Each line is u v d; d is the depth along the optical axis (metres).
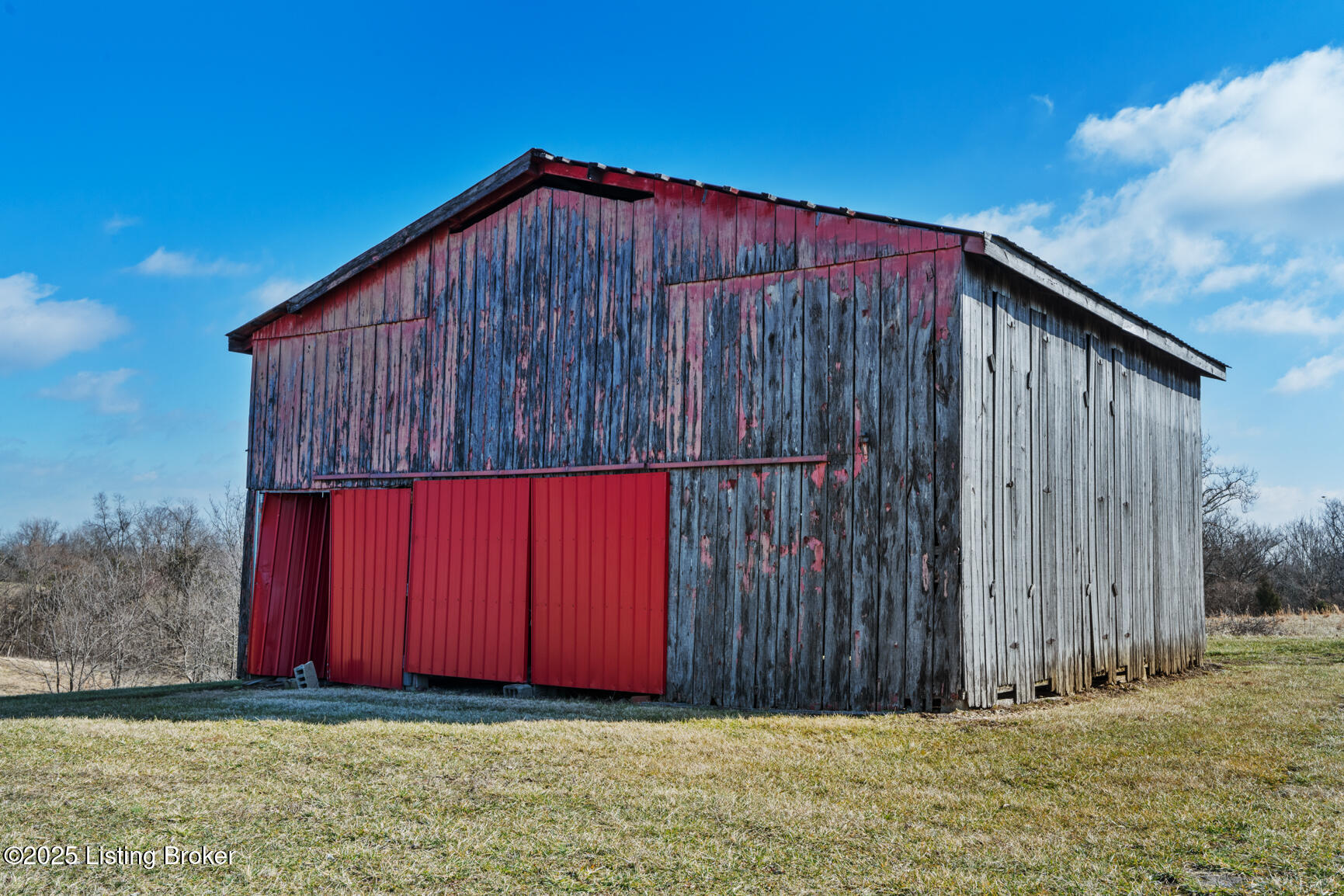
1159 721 8.88
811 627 10.41
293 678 14.59
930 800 6.15
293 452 15.12
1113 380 13.73
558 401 12.55
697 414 11.45
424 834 5.56
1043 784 6.52
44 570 58.06
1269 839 5.18
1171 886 4.64
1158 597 14.69
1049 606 11.43
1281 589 50.97
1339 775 6.58
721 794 6.31
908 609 9.84
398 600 13.61
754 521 10.91
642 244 12.12
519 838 5.48
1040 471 11.45
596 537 11.99
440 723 9.12
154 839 5.51
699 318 11.57
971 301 10.06
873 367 10.31
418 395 13.88
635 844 5.34
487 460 13.07
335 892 4.76
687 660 11.16
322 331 15.07
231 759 7.44
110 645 39.06
